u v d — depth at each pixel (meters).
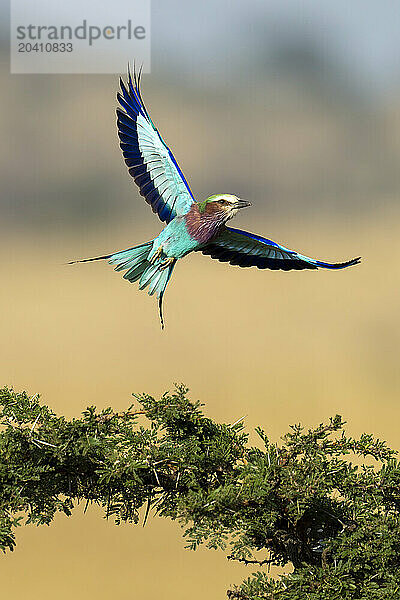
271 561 8.81
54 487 8.72
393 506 9.05
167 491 8.80
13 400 8.90
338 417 9.13
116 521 8.81
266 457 8.75
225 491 8.34
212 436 9.28
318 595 8.17
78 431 8.71
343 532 8.72
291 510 8.58
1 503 8.51
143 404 9.20
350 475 8.97
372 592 8.26
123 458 8.53
